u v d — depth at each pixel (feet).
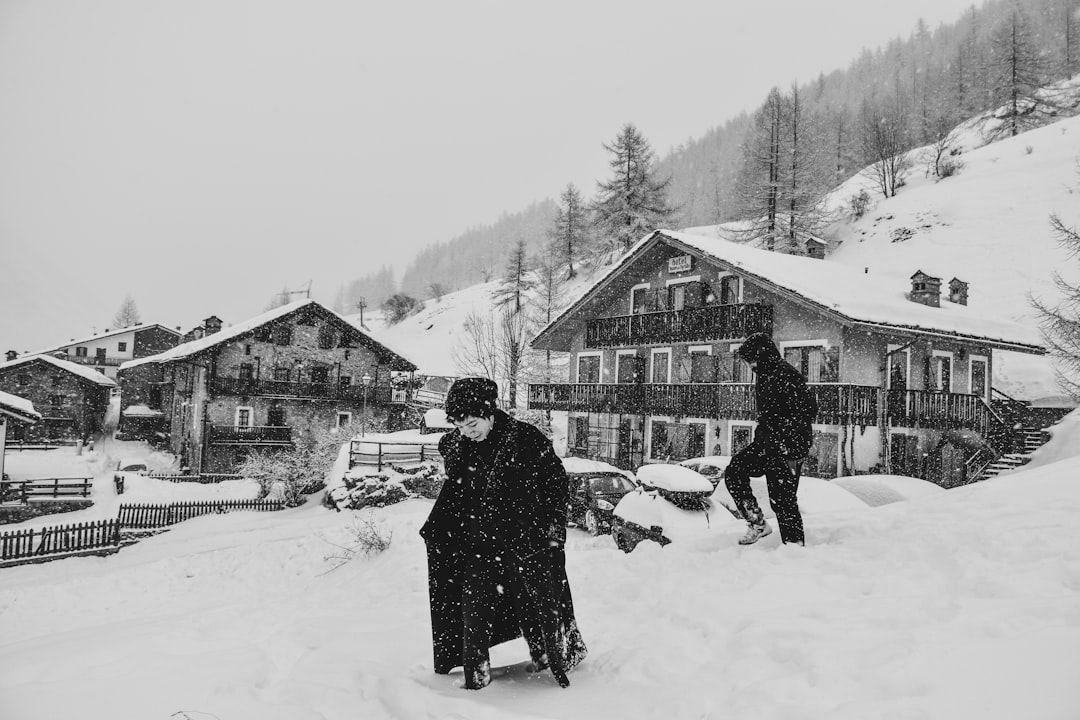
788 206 158.40
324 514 77.10
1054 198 153.58
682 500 39.37
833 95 433.89
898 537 15.52
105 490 101.04
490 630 11.10
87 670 11.98
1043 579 11.25
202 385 126.21
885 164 206.18
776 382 16.61
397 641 13.48
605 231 190.49
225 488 103.71
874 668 8.64
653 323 90.58
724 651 10.64
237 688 10.48
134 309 392.27
